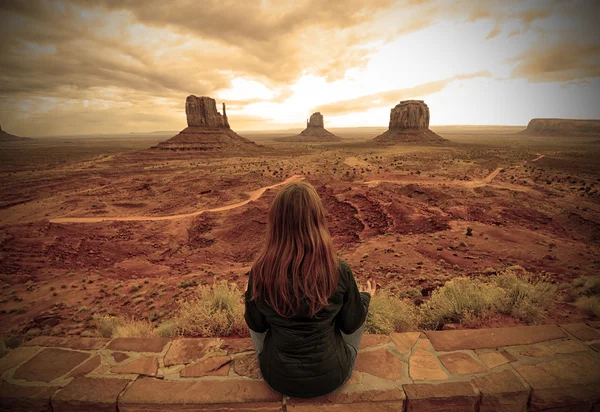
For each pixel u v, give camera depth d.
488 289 5.25
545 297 5.24
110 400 2.12
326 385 1.91
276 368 1.91
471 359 2.55
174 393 2.17
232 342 2.84
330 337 1.91
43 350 2.71
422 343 2.77
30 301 13.99
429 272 12.55
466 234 19.28
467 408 2.16
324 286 1.67
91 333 8.95
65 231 33.25
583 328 3.01
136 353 2.68
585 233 26.78
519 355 2.60
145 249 30.25
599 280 6.62
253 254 27.48
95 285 16.12
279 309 1.71
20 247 26.38
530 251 15.81
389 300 5.34
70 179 78.81
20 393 2.20
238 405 2.07
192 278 15.81
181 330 4.18
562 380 2.29
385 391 2.16
